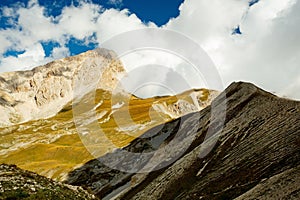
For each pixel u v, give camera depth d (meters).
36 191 30.66
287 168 42.84
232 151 59.16
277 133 54.53
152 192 64.50
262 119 63.47
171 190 60.16
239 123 67.44
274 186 39.31
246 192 42.69
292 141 49.19
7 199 27.72
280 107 63.34
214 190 50.25
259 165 48.47
